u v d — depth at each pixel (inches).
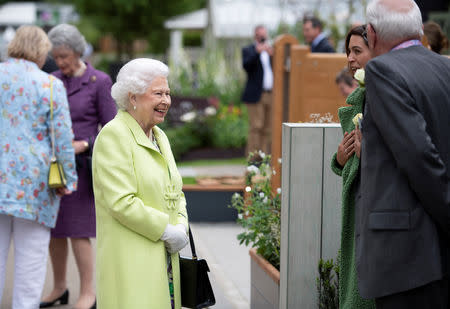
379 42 192.4
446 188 171.6
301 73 445.7
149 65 217.0
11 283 376.5
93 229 338.6
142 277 212.1
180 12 1814.7
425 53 186.9
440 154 179.0
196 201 532.4
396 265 177.3
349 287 207.5
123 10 1784.0
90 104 337.7
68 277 391.9
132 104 218.5
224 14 1165.7
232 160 840.3
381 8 189.9
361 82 205.3
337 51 754.2
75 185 304.0
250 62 670.5
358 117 201.8
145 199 215.6
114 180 211.0
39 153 293.4
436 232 177.0
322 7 791.1
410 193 177.3
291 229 245.1
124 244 213.9
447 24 638.5
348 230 207.3
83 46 336.5
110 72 1063.6
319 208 245.4
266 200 312.2
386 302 182.4
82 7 1812.3
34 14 2057.1
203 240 474.9
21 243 297.4
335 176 245.0
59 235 334.6
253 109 679.1
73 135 309.0
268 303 284.4
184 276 231.3
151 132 228.7
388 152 180.2
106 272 216.1
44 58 301.9
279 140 467.2
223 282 376.2
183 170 737.0
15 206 287.6
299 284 247.1
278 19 958.4
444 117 179.6
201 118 885.2
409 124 171.2
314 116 360.2
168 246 219.5
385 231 178.4
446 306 183.5
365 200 183.5
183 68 1089.4
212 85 1042.7
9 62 295.7
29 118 292.2
